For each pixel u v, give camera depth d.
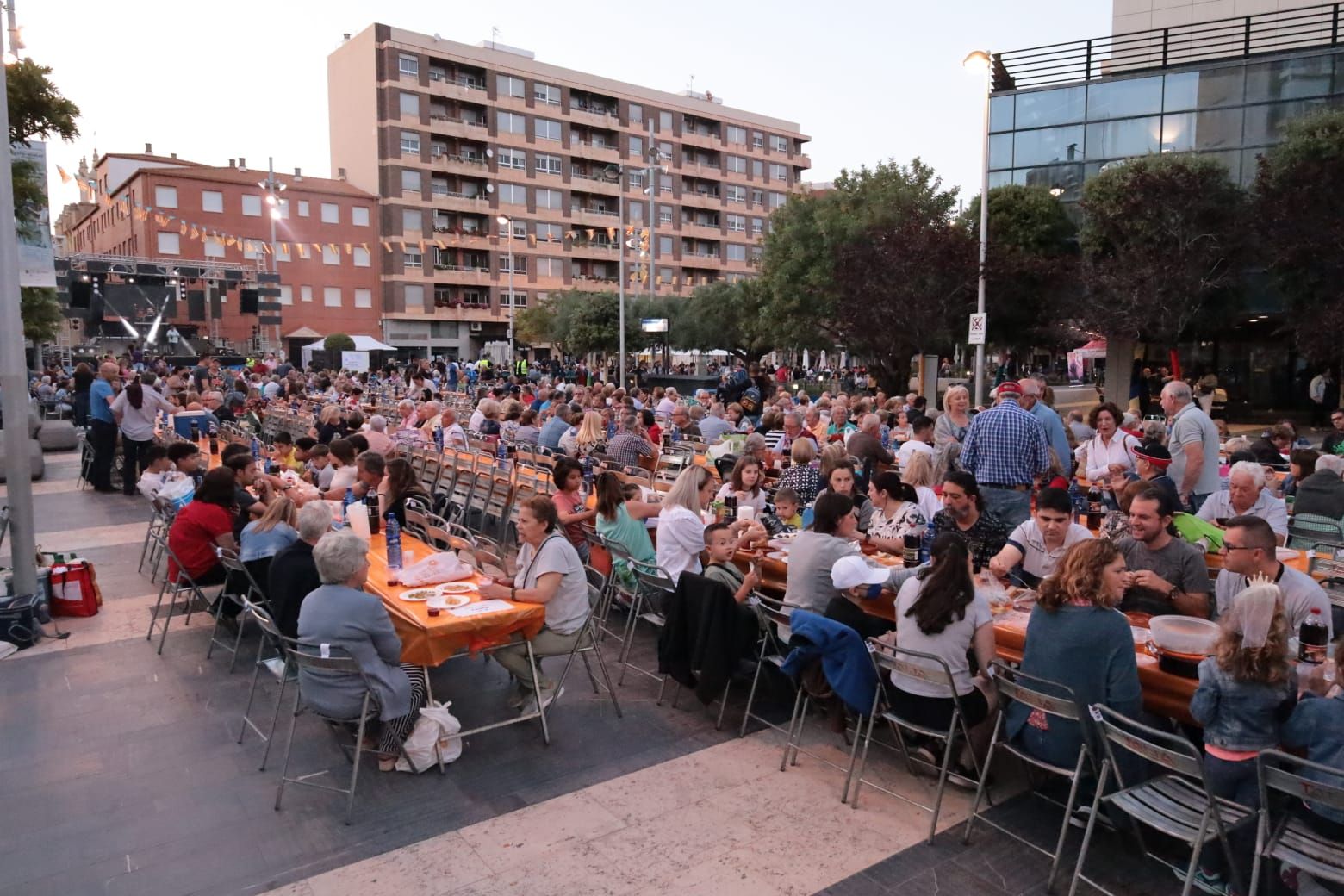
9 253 6.69
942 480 7.70
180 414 14.18
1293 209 16.75
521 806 4.35
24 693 5.84
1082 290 19.53
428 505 7.75
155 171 48.97
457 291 60.31
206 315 41.41
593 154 65.06
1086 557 3.78
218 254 50.91
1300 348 17.25
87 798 4.45
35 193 10.74
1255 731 3.36
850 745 5.06
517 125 61.53
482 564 5.95
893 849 3.96
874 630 4.84
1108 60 23.14
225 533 6.72
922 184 26.64
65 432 19.08
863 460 8.83
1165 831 3.28
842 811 4.30
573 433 11.98
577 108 65.12
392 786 4.57
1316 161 17.11
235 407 18.73
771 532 6.97
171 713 5.52
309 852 3.95
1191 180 17.89
